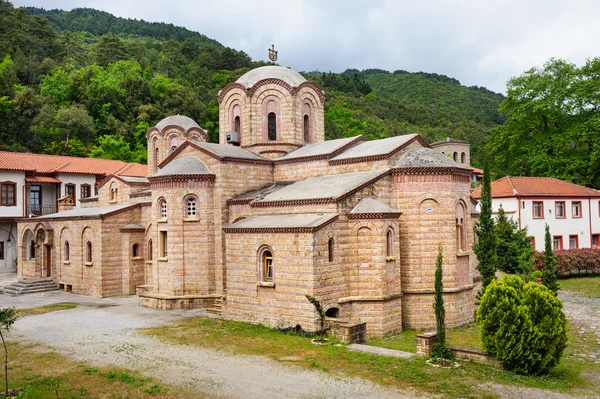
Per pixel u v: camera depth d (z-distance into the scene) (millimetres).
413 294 28578
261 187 34969
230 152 34281
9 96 80688
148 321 27828
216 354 21281
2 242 53938
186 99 98812
